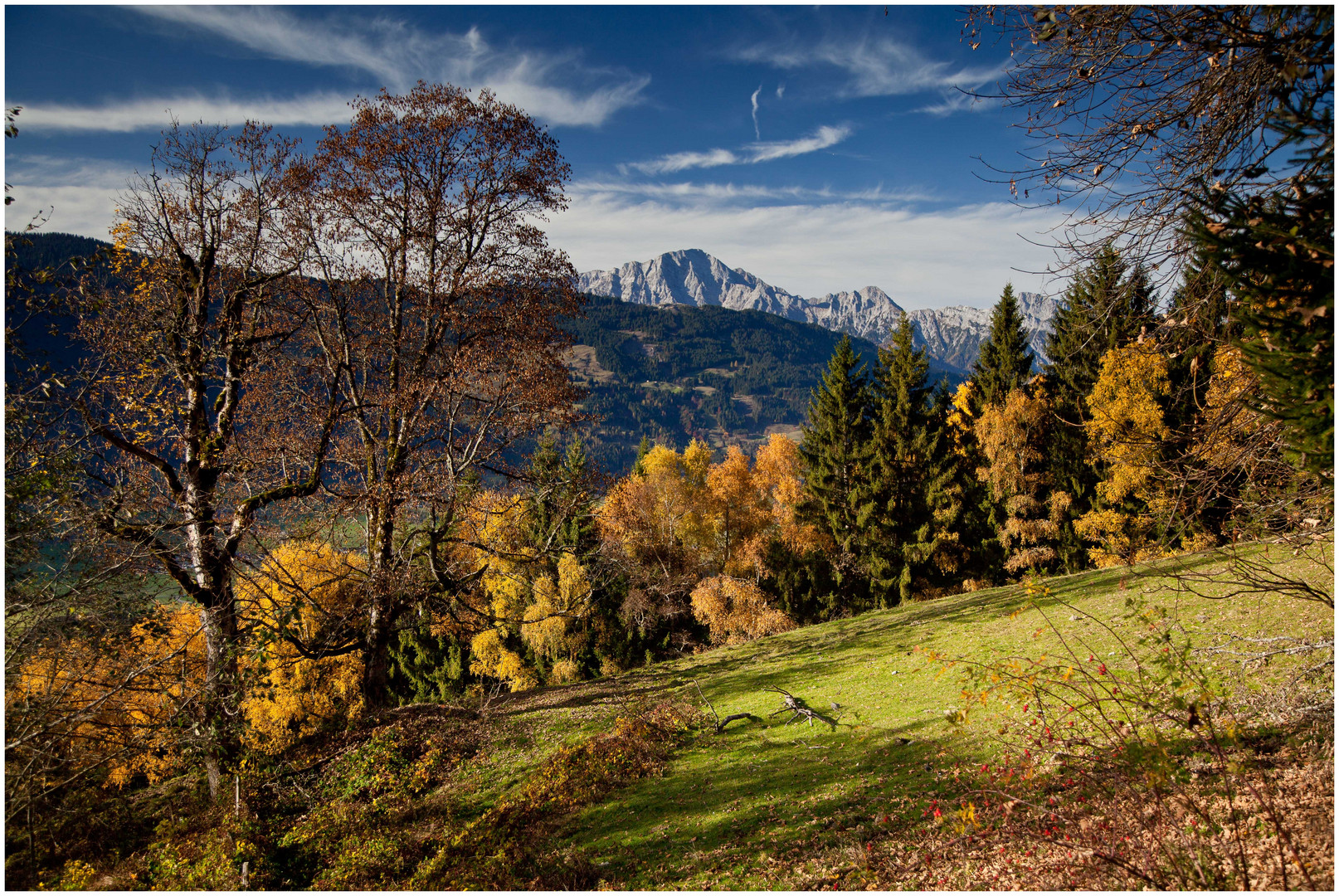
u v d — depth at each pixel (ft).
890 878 24.44
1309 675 27.89
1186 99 19.83
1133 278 20.88
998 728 36.40
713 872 29.91
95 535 39.93
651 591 133.90
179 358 53.21
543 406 66.03
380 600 62.08
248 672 49.78
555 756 51.29
